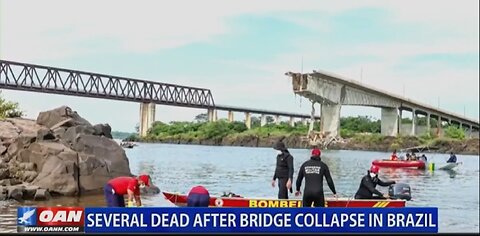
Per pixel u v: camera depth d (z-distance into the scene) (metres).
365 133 153.38
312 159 14.42
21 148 23.33
